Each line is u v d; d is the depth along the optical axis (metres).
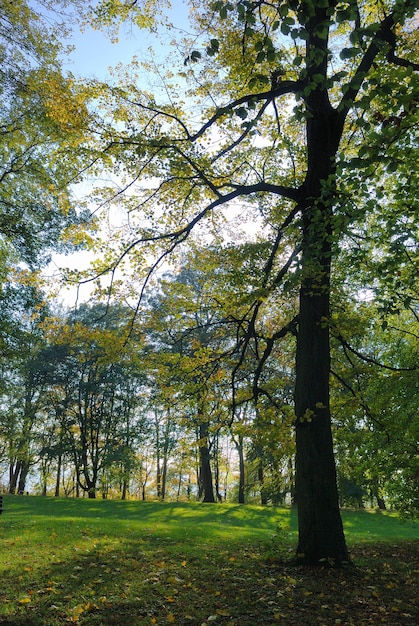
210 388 11.85
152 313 11.12
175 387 11.82
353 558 9.52
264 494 32.22
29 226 16.25
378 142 5.51
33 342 20.70
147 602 6.30
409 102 5.36
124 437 38.03
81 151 9.72
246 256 9.63
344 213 6.50
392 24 7.83
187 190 10.59
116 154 9.59
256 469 33.78
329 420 8.76
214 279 11.12
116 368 35.69
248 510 24.77
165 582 7.24
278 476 25.80
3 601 6.15
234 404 10.82
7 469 46.72
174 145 9.16
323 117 8.78
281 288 9.45
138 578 7.35
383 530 20.11
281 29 4.44
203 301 11.66
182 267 11.39
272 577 7.63
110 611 5.90
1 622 5.46
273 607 6.20
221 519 20.98
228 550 10.05
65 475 52.50
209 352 11.73
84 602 6.18
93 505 24.89
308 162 9.17
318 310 9.00
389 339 14.20
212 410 12.34
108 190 10.28
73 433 37.88
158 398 12.47
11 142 14.30
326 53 4.82
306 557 8.31
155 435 38.94
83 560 8.39
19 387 35.09
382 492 13.24
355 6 4.37
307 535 8.40
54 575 7.36
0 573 7.44
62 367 37.62
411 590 7.17
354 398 10.60
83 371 37.00
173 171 9.41
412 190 6.43
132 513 22.36
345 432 11.44
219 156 10.16
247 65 9.10
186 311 11.34
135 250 10.50
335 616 5.96
